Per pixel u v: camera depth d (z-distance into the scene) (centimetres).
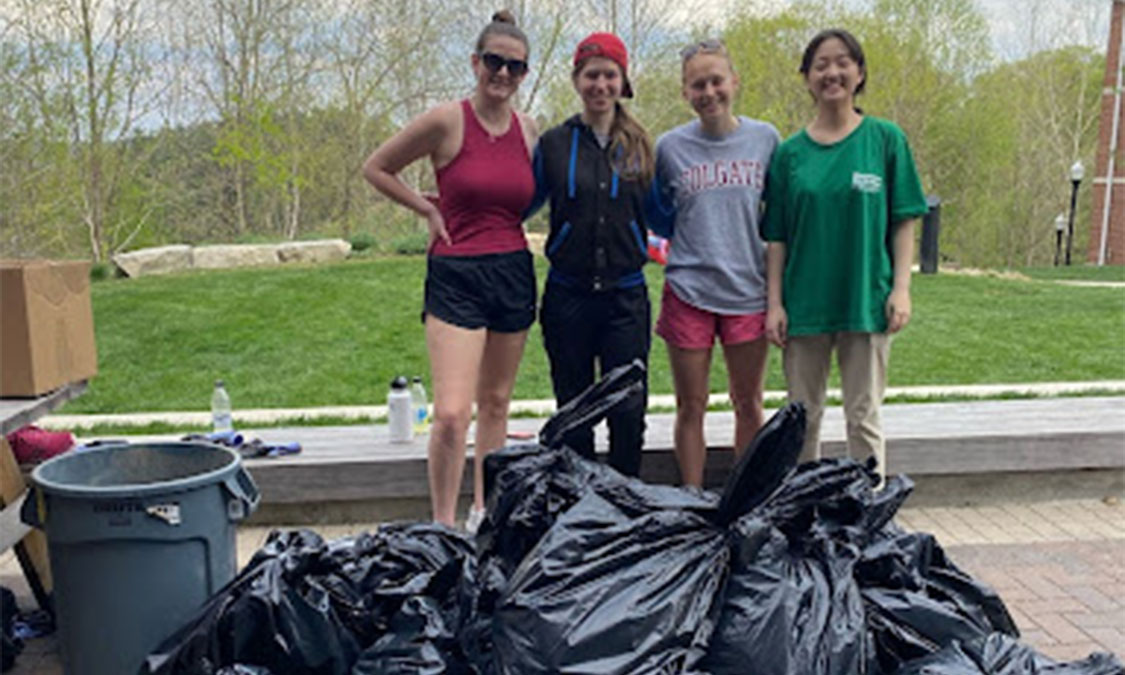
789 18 2477
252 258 1550
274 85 2217
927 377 816
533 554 234
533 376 821
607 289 385
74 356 356
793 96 2462
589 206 377
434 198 419
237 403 732
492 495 278
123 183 2031
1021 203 3094
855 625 237
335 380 804
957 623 258
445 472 394
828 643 229
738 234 397
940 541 454
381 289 1213
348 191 2328
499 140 381
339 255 1622
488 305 387
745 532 235
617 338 390
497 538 269
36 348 331
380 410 670
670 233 414
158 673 257
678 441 438
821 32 384
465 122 378
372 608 271
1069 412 541
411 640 252
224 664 254
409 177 2183
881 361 397
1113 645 347
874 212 381
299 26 2228
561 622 217
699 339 408
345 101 2306
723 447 477
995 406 559
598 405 297
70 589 287
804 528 258
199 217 2305
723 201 395
